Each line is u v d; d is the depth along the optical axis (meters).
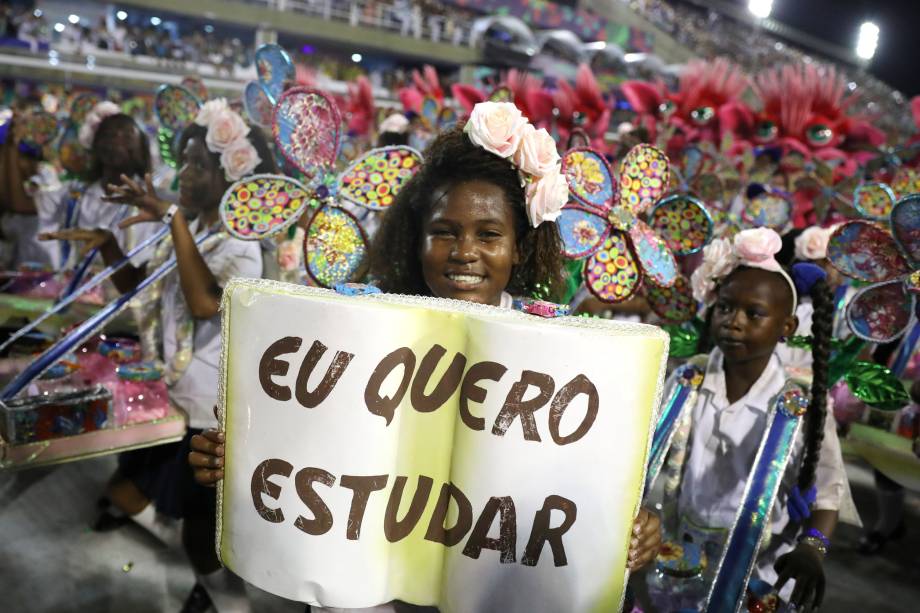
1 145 4.31
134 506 2.49
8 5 9.12
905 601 3.00
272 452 1.15
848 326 1.92
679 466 1.93
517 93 5.39
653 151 1.85
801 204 4.58
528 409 1.07
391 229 1.72
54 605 2.50
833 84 5.46
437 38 12.59
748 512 1.69
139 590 2.64
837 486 1.83
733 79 5.75
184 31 10.86
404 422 1.14
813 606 1.64
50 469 3.58
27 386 2.21
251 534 1.18
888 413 2.65
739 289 1.84
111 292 3.46
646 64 13.28
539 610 1.10
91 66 9.33
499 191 1.49
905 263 1.86
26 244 4.44
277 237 2.38
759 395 1.87
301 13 11.34
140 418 2.27
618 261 1.81
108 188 2.17
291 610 2.57
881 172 5.46
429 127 5.48
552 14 14.61
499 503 1.08
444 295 1.51
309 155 1.78
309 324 1.12
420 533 1.17
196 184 2.38
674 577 1.87
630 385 1.08
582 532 1.09
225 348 1.18
